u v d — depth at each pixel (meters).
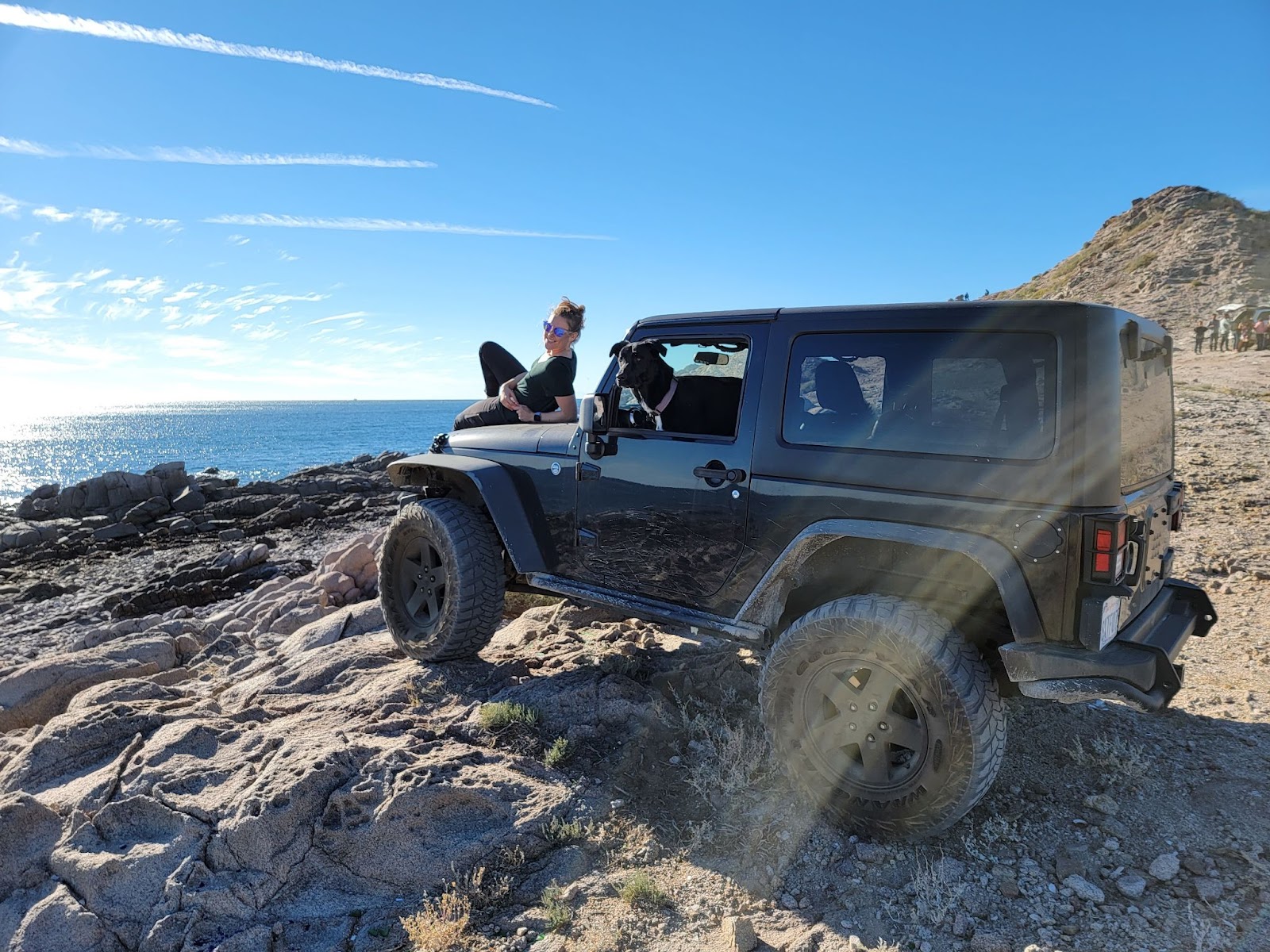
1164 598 3.59
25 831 3.25
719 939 2.75
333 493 31.27
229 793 3.37
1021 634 2.94
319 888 3.09
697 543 3.79
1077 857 3.04
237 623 9.70
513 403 5.12
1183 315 52.12
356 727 3.97
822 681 3.28
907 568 3.37
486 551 4.61
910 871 3.03
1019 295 91.56
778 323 3.65
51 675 6.00
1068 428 2.89
